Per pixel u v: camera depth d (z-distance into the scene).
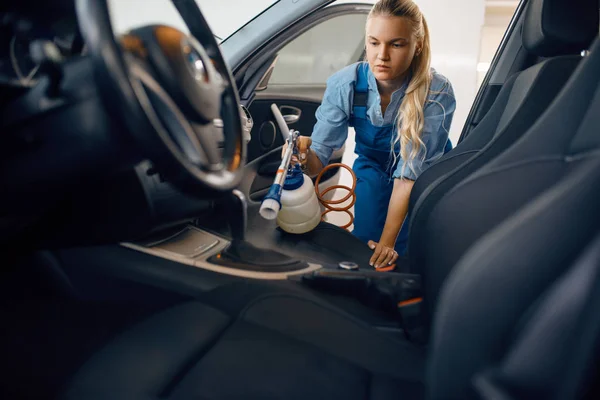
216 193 0.62
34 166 0.59
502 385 0.47
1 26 0.60
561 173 0.63
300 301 0.83
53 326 0.76
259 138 1.54
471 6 3.04
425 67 1.24
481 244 0.51
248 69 1.35
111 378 0.65
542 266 0.47
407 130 1.25
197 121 0.62
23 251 0.80
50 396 0.64
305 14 1.24
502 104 1.01
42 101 0.56
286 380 0.65
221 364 0.66
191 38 0.64
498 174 0.74
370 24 1.14
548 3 0.87
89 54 0.51
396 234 1.31
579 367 0.44
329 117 1.40
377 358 0.73
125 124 0.52
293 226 1.32
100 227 0.79
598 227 0.44
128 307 0.80
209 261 0.94
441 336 0.51
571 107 0.64
